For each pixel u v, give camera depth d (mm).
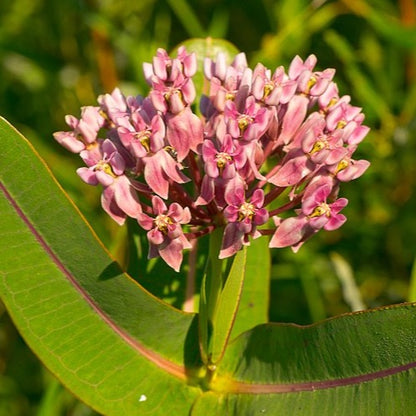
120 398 286
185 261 316
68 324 280
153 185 262
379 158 395
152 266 314
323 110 280
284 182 266
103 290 278
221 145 261
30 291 276
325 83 274
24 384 374
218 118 271
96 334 282
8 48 402
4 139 264
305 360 277
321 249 386
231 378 290
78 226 271
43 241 273
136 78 406
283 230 263
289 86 271
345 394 272
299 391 279
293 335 279
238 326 318
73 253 274
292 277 381
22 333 276
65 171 395
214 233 278
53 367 280
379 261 391
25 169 266
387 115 399
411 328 261
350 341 269
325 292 383
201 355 285
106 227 390
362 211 397
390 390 265
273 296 387
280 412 281
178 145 266
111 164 263
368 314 265
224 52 331
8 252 272
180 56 280
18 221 271
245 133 261
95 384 284
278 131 275
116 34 399
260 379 286
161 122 263
